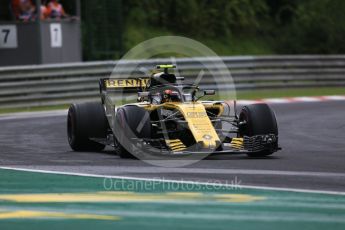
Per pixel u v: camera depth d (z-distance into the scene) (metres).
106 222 23.83
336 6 108.94
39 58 77.94
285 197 27.55
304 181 30.81
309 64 86.81
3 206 26.31
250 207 25.89
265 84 83.00
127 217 24.52
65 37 81.44
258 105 37.50
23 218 24.50
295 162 36.22
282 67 85.06
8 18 78.38
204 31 104.75
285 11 114.94
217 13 107.06
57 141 45.59
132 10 101.88
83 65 71.19
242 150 36.53
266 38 110.44
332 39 106.44
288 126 53.38
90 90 71.81
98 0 91.56
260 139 36.66
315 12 111.19
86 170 33.91
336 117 59.03
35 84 67.38
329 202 26.69
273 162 36.19
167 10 104.50
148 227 23.16
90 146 41.31
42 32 78.62
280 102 72.56
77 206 26.22
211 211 25.30
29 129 51.78
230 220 24.03
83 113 40.72
